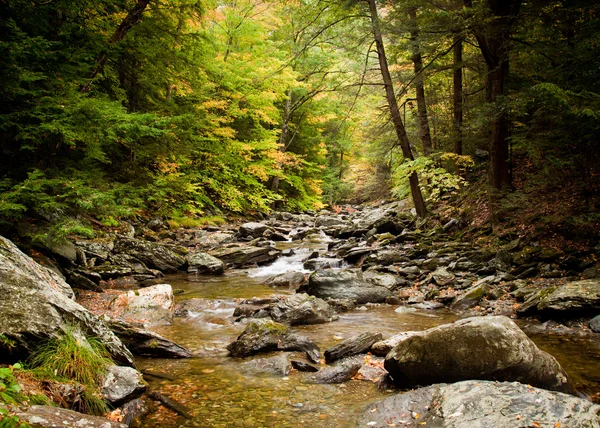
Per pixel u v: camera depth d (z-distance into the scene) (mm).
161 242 16453
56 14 9656
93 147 9570
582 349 6105
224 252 15414
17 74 7766
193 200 23250
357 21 17328
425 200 20500
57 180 8172
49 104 8242
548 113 11547
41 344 4270
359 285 10094
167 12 14977
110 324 6605
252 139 28172
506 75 14383
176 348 6379
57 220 9727
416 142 22859
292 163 28672
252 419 4246
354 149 43469
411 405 4098
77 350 4383
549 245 10695
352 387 5043
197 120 14781
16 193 7574
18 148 9195
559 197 12328
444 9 14398
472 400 3828
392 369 4938
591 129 10344
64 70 8789
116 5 11875
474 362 4461
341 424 4082
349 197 47062
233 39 25750
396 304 9633
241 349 6336
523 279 9578
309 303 8359
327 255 15875
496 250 11602
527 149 11766
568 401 3631
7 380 3258
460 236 14367
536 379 4320
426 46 15492
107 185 10008
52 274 6508
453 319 8133
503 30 12234
